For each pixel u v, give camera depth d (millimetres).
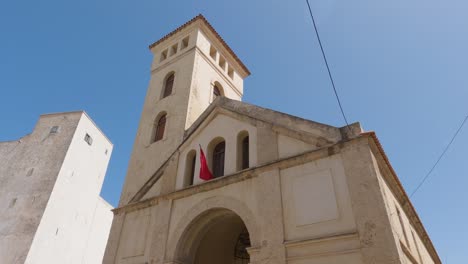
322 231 10047
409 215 14570
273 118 13750
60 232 36844
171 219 14109
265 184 12000
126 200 17328
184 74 21375
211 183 13586
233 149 14320
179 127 18203
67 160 39562
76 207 40062
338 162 10969
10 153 41625
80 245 40500
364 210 9633
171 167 16172
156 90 22469
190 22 24312
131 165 19000
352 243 9406
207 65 22891
